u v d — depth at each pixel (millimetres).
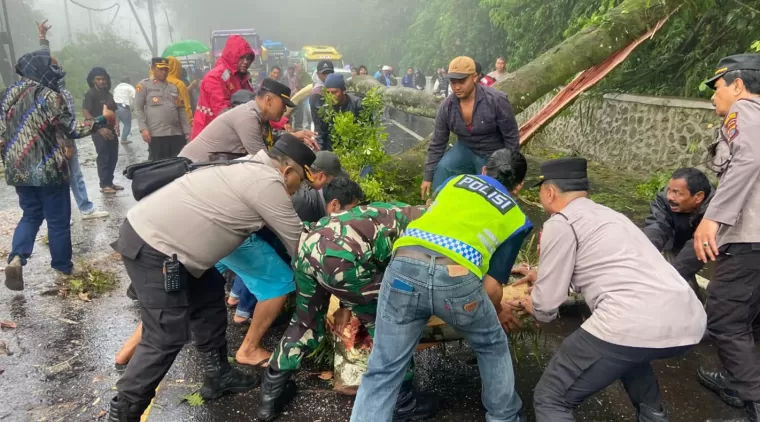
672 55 7723
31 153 4062
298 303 2846
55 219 4398
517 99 5312
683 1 5645
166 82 7062
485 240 2252
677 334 2174
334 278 2621
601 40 5496
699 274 4336
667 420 2510
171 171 2705
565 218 2383
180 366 3342
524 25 10609
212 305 2926
